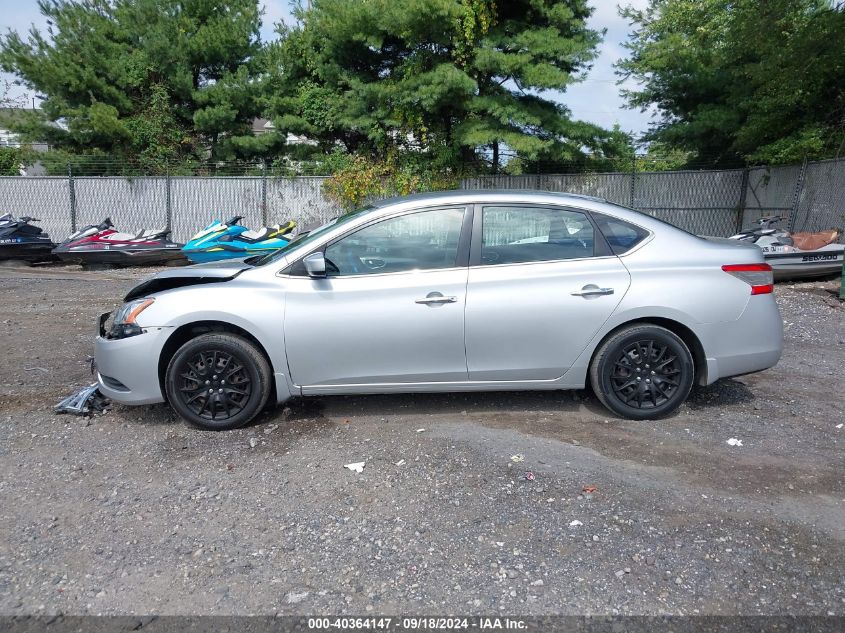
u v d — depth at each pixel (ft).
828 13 42.22
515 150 55.21
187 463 13.93
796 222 45.14
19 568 10.26
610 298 15.19
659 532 10.94
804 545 10.53
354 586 9.73
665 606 9.14
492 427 15.42
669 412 15.69
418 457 13.89
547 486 12.51
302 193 61.36
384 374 15.34
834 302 30.42
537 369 15.42
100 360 15.75
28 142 70.44
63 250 45.65
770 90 47.93
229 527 11.40
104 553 10.66
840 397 17.52
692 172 57.21
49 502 12.33
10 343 24.11
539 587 9.61
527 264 15.34
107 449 14.70
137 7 69.51
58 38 66.33
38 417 16.62
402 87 55.42
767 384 18.65
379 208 15.88
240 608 9.27
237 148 70.18
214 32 67.62
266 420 16.17
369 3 54.08
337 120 64.44
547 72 50.85
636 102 67.56
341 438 15.03
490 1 53.57
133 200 61.05
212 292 15.21
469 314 15.07
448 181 58.90
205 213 61.62
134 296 16.35
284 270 15.46
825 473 12.98
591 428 15.30
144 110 69.67
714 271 15.46
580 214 15.72
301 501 12.25
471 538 10.89
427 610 9.16
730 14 56.24
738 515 11.43
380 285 15.14
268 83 69.15
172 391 15.33
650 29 68.80
